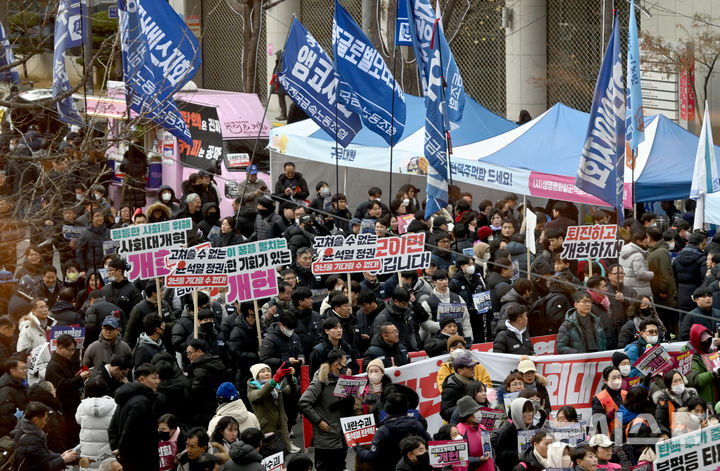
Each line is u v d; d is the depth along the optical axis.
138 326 15.92
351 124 20.55
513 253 18.69
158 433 12.59
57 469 12.21
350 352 14.83
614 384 13.82
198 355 13.96
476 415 12.35
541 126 23.45
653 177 21.75
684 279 19.45
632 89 19.47
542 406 13.88
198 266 14.99
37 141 20.25
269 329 14.80
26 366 14.15
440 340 15.30
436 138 19.22
